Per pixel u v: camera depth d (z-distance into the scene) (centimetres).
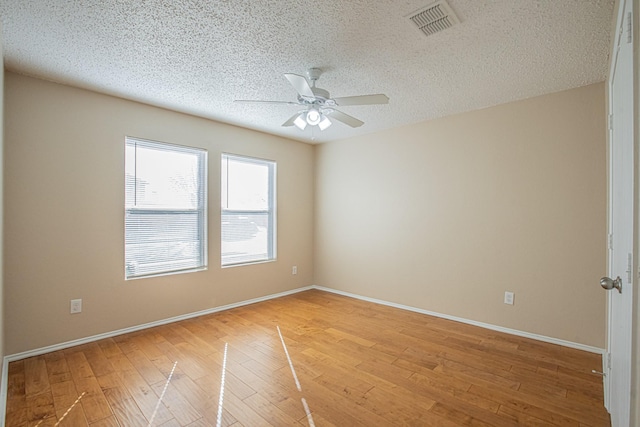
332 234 486
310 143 504
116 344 286
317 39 209
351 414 190
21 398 203
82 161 287
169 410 192
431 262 377
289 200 476
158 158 340
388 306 412
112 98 305
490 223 332
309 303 425
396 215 409
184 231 360
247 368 245
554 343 293
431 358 263
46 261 268
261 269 438
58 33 202
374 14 182
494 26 193
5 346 247
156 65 246
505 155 323
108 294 302
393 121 384
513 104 317
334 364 252
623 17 131
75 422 180
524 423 181
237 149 407
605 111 267
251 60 238
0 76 194
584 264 279
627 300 124
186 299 359
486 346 287
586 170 279
